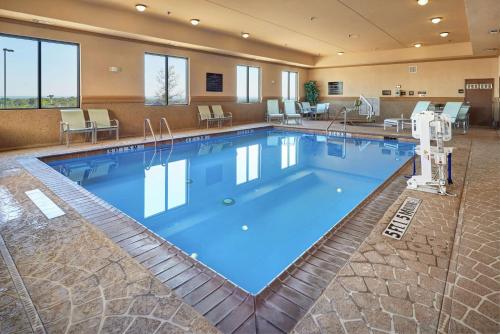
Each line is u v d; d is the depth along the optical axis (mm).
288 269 2322
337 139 10203
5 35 6824
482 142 8016
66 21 6883
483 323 1707
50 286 2072
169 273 2295
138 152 7914
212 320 1820
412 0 6754
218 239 3564
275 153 8320
